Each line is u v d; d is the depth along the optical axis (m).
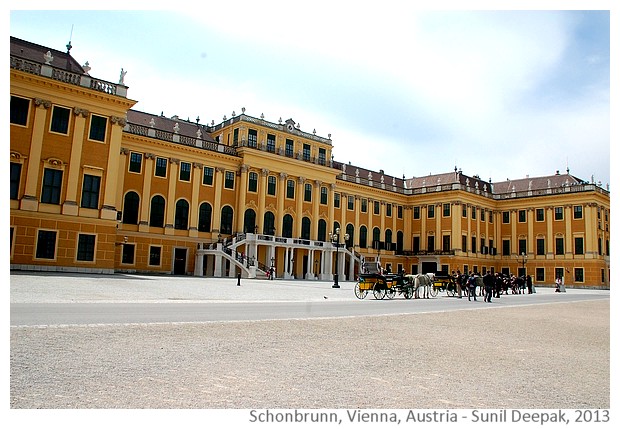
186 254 52.94
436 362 9.96
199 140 55.34
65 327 11.35
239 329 12.78
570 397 7.71
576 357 11.27
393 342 12.19
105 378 7.45
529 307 27.11
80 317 13.32
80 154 38.19
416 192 80.38
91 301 17.95
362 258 67.44
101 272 38.53
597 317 21.83
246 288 31.89
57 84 37.16
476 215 78.44
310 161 65.12
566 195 73.44
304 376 8.23
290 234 62.28
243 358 9.30
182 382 7.47
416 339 12.91
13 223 35.19
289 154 63.16
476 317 19.89
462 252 74.50
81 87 38.03
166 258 51.50
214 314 16.09
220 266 51.03
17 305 15.45
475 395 7.60
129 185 49.69
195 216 54.00
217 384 7.48
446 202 76.12
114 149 39.84
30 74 35.91
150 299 20.41
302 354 10.00
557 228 74.31
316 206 65.00
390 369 9.09
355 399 7.07
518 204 79.38
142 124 54.31
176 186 52.97
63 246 37.06
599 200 72.75
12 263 35.00
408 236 80.19
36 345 9.24
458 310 22.92
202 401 6.63
